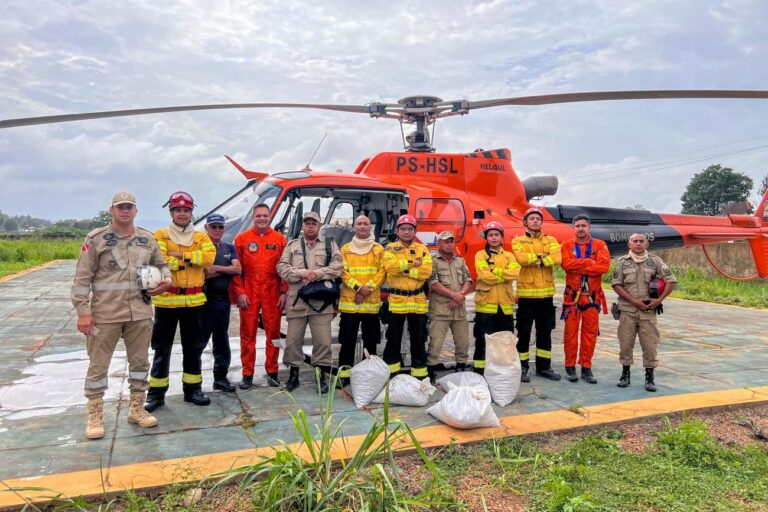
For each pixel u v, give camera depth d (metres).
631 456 3.55
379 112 6.88
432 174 6.71
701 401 4.56
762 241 9.54
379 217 6.65
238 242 5.01
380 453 3.10
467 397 3.93
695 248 17.45
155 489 2.98
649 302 4.96
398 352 5.00
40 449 3.55
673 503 2.95
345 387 4.93
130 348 3.98
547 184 7.79
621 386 5.14
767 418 4.35
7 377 5.35
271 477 2.83
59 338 7.23
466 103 6.61
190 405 4.51
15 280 15.01
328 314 4.92
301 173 6.24
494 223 5.17
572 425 3.98
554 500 2.92
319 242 4.95
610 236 7.71
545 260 5.23
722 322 9.56
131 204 3.87
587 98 6.27
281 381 5.23
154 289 3.96
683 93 6.05
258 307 5.01
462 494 3.05
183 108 5.90
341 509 2.73
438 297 5.18
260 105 6.34
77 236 50.59
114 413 4.29
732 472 3.33
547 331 5.45
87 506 2.80
